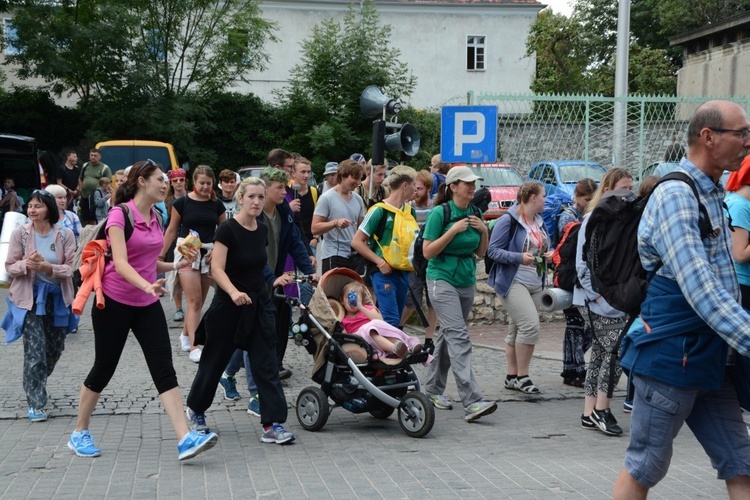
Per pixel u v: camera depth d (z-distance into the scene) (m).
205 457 6.02
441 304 7.14
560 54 42.84
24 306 6.95
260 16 37.22
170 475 5.59
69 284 7.20
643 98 13.64
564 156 13.58
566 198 10.15
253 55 34.44
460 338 7.09
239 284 6.23
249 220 6.25
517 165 13.52
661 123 13.76
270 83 39.66
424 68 41.50
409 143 10.95
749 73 25.34
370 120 32.91
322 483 5.43
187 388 8.14
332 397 6.87
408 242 7.84
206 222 9.67
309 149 33.19
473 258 7.32
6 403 7.58
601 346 6.82
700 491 5.29
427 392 7.62
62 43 31.62
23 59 31.48
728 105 3.62
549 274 9.62
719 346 3.61
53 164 31.69
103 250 5.79
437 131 34.53
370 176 10.85
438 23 41.38
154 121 31.34
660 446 3.71
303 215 11.00
